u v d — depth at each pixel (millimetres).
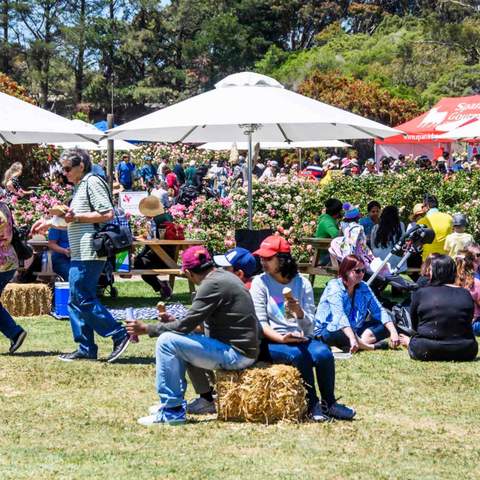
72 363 15680
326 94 88750
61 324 20094
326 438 11375
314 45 157000
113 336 15750
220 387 12031
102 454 10664
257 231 21703
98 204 15484
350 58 121312
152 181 52594
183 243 23875
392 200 31328
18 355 16453
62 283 20906
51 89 144500
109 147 31922
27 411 12602
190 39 148375
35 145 43250
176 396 12031
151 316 21047
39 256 22562
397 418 12453
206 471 10023
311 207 30125
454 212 29719
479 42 109875
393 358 16375
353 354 16641
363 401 13328
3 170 42312
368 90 88438
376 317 17047
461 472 10172
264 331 12312
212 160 64562
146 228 26047
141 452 10750
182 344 11898
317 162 57031
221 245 28516
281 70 129250
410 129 55156
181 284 27234
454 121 53375
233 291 11922
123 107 141750
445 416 12586
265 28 154750
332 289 16781
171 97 140750
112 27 142375
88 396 13461
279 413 11945
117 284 26891
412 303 16438
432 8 156000
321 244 24812
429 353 16078
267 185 30328
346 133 23984
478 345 17297
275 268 12586
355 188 31641
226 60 145000
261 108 19719
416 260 23781
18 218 26344
